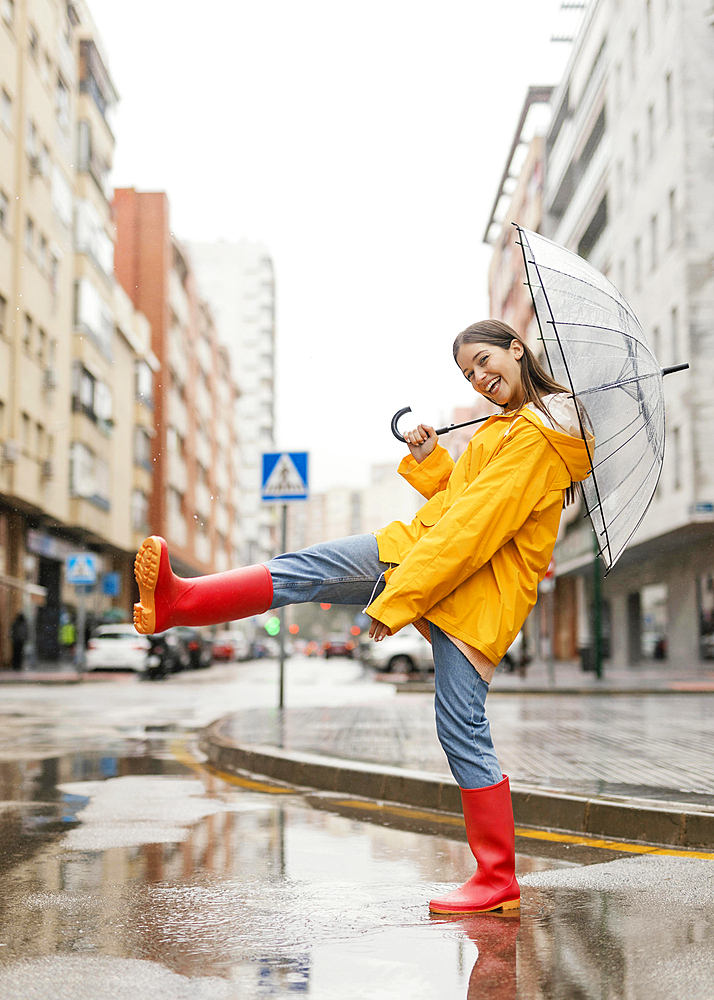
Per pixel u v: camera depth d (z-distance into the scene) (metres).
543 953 3.07
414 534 3.61
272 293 118.50
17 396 30.56
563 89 45.34
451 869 4.34
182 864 4.40
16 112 30.75
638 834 5.12
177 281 56.94
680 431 28.97
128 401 46.16
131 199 52.66
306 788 7.23
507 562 3.49
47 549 37.44
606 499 3.52
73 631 37.41
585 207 41.09
